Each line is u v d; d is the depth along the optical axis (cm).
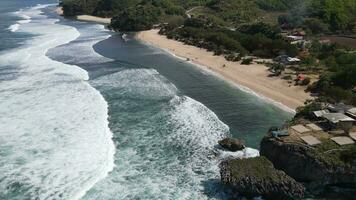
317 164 3144
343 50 7550
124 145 3997
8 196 3156
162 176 3431
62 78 6272
